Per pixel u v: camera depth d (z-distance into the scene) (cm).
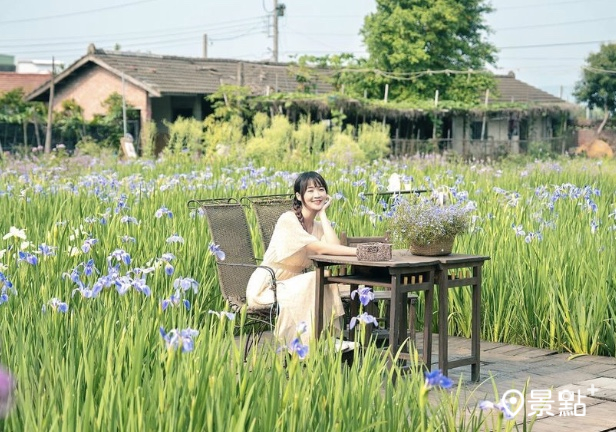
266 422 420
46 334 513
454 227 668
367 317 538
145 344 512
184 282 571
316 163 2383
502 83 5462
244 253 779
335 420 432
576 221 1044
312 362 490
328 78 4206
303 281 687
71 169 2128
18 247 847
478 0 4459
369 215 1023
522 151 4050
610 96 4978
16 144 3791
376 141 2947
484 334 861
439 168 2217
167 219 988
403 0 4300
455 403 477
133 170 2156
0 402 294
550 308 807
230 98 3384
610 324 793
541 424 579
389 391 474
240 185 1432
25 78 5066
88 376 433
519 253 878
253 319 727
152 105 3759
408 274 677
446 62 4409
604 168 2420
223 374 445
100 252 817
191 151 2873
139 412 399
